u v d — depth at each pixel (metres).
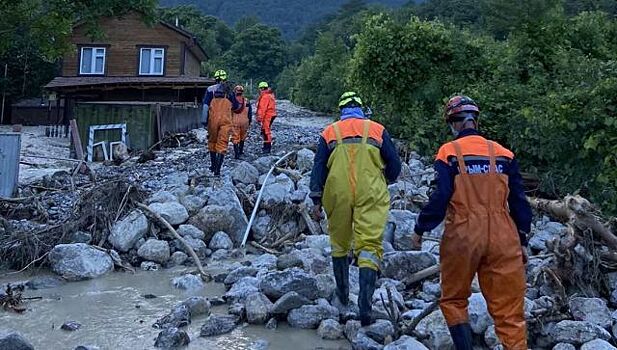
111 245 7.74
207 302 5.74
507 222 4.08
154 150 17.75
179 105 23.03
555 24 13.44
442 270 4.20
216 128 11.26
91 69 31.59
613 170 8.29
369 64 15.08
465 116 4.38
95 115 18.30
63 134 27.42
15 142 10.12
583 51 13.21
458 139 4.28
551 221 8.03
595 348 4.54
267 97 14.92
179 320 5.35
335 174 5.28
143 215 8.01
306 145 14.00
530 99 11.20
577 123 8.90
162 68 31.92
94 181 11.37
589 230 5.88
